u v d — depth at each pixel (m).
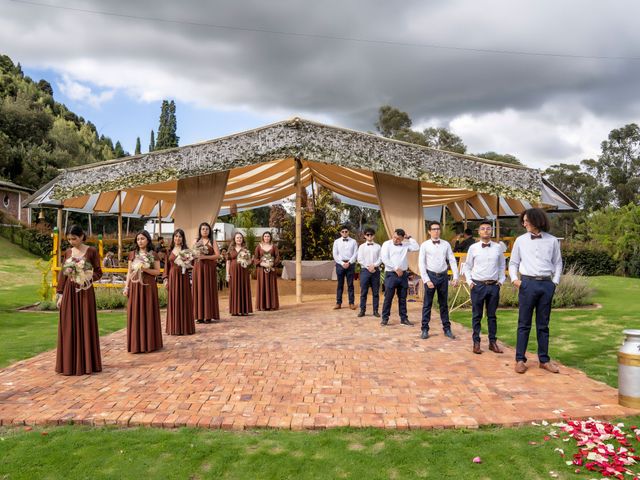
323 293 13.98
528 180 11.38
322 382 5.43
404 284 8.66
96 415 4.50
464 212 19.27
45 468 3.59
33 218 38.91
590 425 4.15
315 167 13.95
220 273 15.77
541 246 5.71
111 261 14.77
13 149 43.75
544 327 5.83
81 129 70.94
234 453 3.78
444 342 7.35
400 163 10.95
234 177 13.65
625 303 12.15
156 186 13.69
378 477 3.43
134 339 6.75
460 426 4.26
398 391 5.14
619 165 54.78
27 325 9.57
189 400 4.89
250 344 7.21
